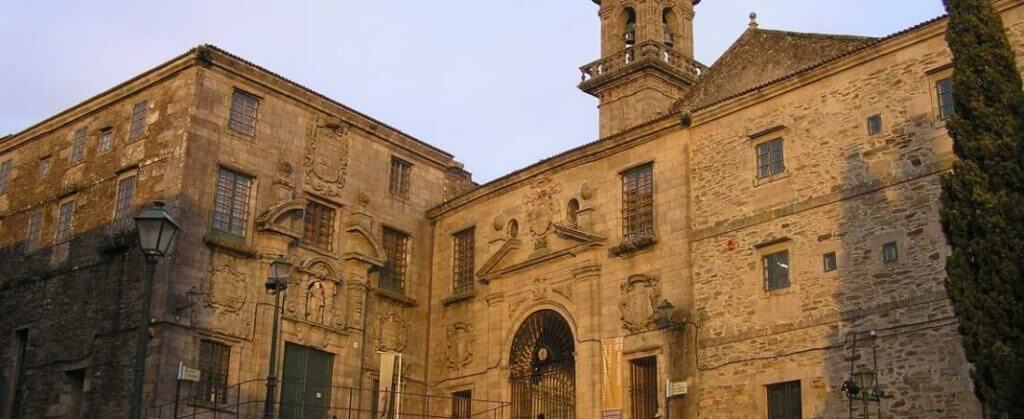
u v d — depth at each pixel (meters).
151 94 34.50
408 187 39.66
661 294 31.00
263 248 33.75
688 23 44.66
